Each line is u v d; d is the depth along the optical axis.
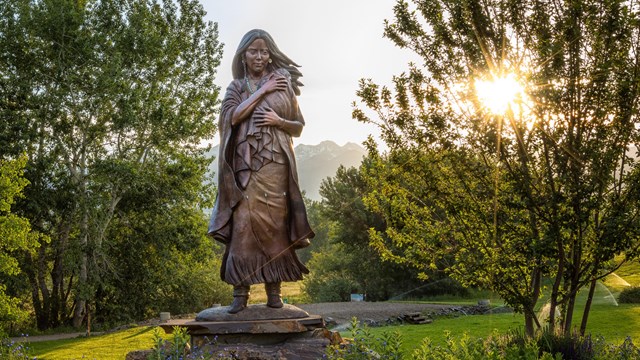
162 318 34.28
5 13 35.91
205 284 46.28
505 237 11.80
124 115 35.47
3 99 36.09
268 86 11.82
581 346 10.07
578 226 10.49
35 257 40.03
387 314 30.69
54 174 37.31
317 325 10.82
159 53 37.38
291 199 11.73
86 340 28.41
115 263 41.72
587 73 10.40
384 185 13.41
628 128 10.16
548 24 11.05
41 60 36.72
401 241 14.00
